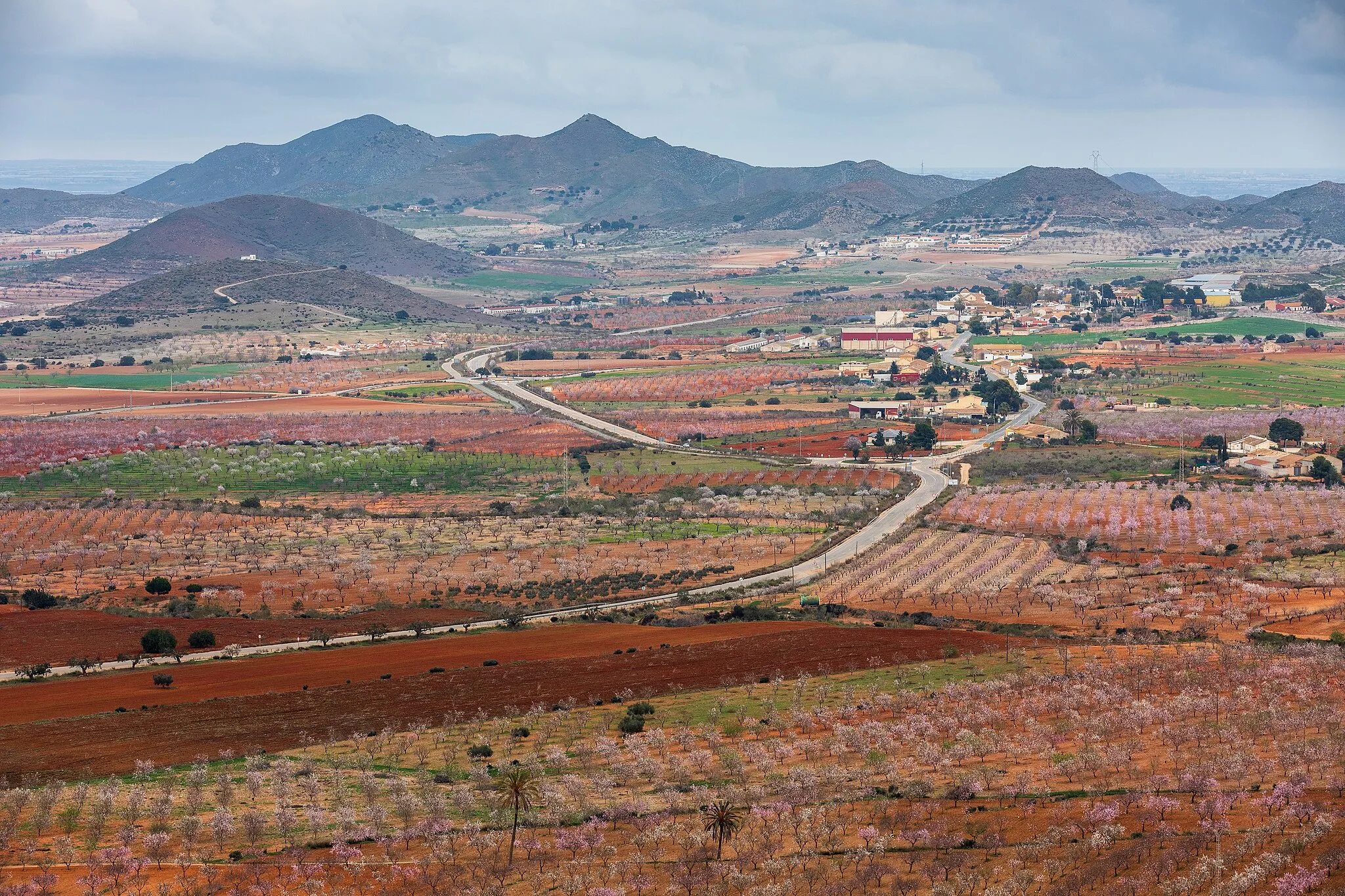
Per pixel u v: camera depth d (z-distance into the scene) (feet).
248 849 451.53
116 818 479.82
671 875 429.79
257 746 578.25
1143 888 408.26
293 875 430.20
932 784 506.07
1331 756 510.99
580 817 479.82
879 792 504.84
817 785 503.61
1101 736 559.38
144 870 433.89
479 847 456.45
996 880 419.54
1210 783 486.79
